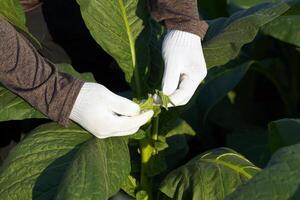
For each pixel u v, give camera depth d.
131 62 2.10
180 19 1.92
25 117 1.93
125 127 1.81
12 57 1.76
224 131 3.04
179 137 2.31
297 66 3.08
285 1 2.19
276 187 1.47
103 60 2.39
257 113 3.13
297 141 2.11
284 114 3.19
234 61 2.90
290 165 1.51
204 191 1.83
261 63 3.02
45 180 1.81
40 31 2.28
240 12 2.24
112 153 1.85
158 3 1.94
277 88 3.18
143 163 2.05
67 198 1.68
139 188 2.08
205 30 1.95
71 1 2.29
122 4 2.08
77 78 1.89
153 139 2.04
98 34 2.05
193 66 1.89
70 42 2.33
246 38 2.02
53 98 1.77
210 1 3.17
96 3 2.05
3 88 1.99
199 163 1.90
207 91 2.81
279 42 3.12
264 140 2.82
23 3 2.23
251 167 1.87
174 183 1.90
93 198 1.68
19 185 1.82
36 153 1.87
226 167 1.87
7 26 1.77
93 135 1.89
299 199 1.44
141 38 2.10
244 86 3.15
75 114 1.79
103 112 1.78
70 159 1.84
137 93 2.11
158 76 2.12
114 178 1.80
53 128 1.94
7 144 2.44
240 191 1.48
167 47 1.91
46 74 1.79
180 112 2.08
